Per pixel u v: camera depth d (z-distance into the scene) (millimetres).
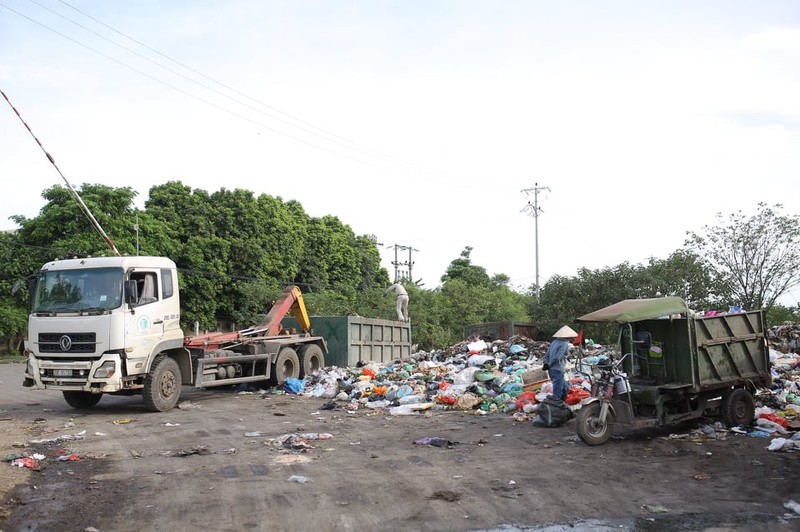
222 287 40250
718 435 9641
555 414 10906
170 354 14438
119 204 36469
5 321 34000
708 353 9945
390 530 5836
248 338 17328
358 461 8602
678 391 9711
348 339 20750
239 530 5871
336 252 50969
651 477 7547
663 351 10125
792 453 8344
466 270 61375
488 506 6527
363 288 54188
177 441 10203
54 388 13031
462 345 21578
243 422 12109
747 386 10445
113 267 13180
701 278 31312
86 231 35094
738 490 6938
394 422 11961
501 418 12125
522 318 48875
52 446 9883
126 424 11992
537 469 8039
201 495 7008
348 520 6113
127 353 12914
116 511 6500
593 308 32781
